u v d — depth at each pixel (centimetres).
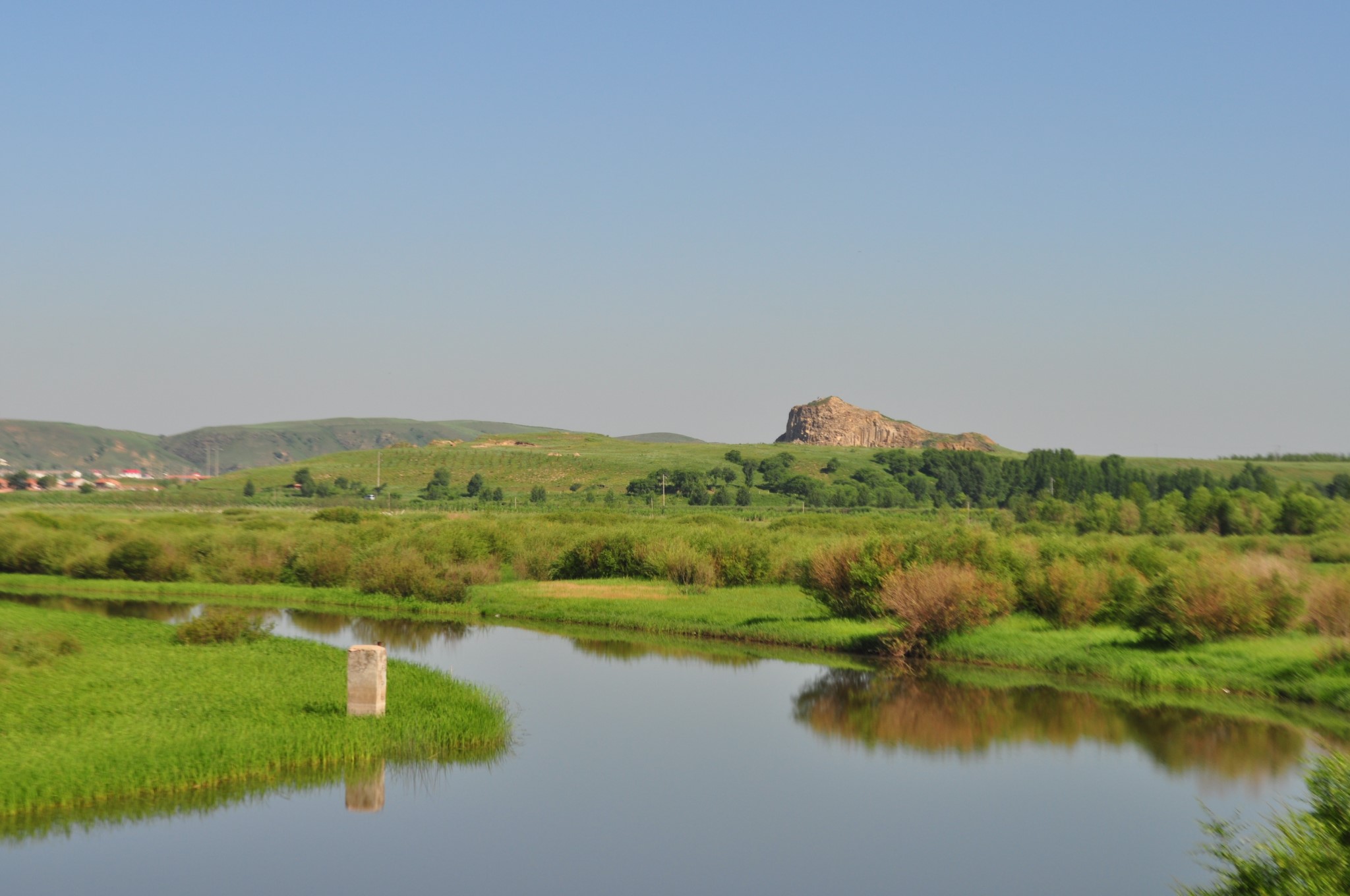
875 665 3431
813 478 17600
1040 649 3391
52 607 4869
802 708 2764
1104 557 4462
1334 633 3275
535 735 2441
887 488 16125
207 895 1491
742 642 3938
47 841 1689
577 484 17562
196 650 3272
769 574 5397
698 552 5481
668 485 16038
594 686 3050
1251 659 3080
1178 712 2706
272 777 2028
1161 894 1536
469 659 3538
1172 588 3397
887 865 1650
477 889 1534
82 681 2678
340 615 4712
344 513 9094
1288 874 1174
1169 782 2092
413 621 4528
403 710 2434
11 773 1856
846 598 4250
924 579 3575
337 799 1925
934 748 2356
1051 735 2480
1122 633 3641
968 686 3059
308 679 2783
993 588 3769
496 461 19375
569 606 4659
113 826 1761
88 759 1948
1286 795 1991
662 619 4288
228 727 2220
